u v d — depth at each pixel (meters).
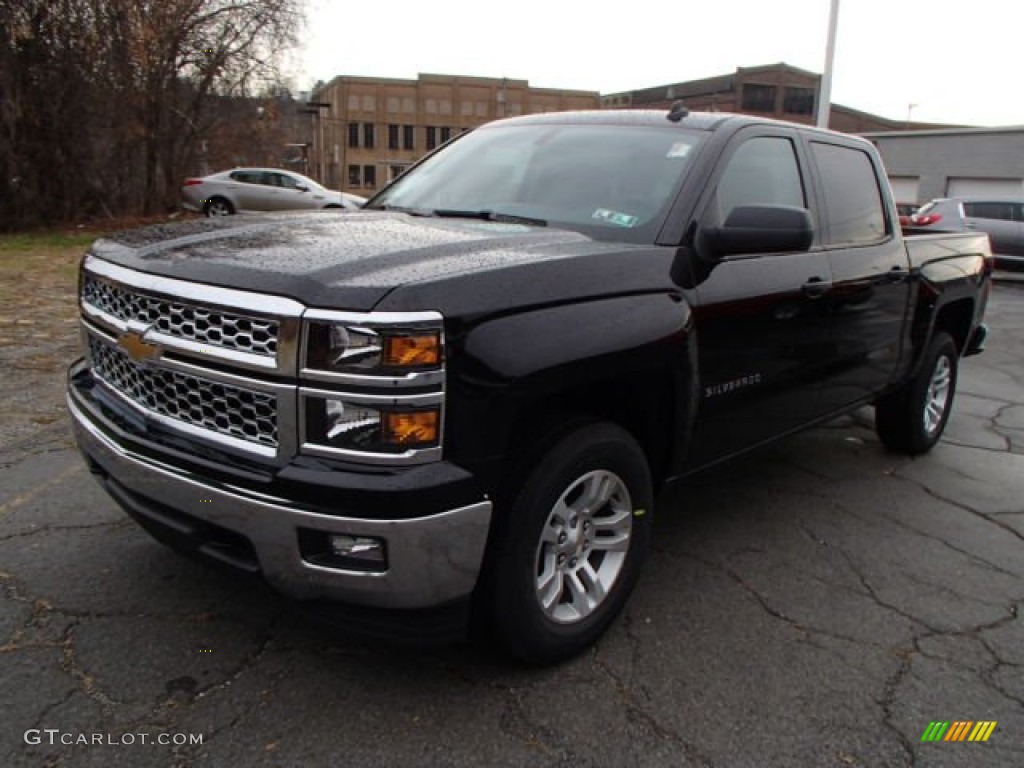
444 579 2.33
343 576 2.28
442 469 2.26
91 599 3.05
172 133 22.92
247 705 2.53
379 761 2.33
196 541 2.51
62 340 7.25
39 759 2.26
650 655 2.92
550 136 3.91
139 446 2.55
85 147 20.11
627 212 3.26
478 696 2.63
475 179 3.85
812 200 3.99
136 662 2.70
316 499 2.21
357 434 2.21
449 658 2.82
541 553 2.69
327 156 87.06
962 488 4.81
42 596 3.06
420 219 3.38
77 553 3.39
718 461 3.49
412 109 85.56
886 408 5.20
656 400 3.02
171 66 22.03
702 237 3.17
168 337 2.49
